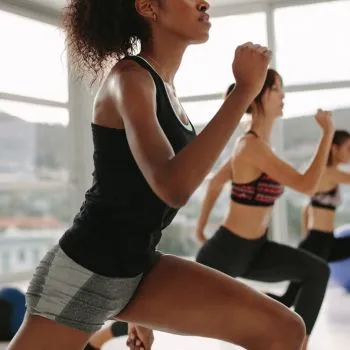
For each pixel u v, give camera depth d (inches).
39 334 50.3
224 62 264.2
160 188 40.2
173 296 52.5
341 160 154.7
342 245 156.6
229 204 107.5
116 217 49.3
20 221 272.5
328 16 251.1
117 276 49.6
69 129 277.1
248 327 50.9
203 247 109.3
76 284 49.5
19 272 251.9
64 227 278.5
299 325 50.5
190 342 146.8
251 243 104.7
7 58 249.4
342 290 212.7
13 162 265.1
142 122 42.8
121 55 55.4
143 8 51.4
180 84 269.1
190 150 40.4
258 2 260.8
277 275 106.1
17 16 251.3
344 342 144.6
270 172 99.6
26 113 259.1
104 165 49.2
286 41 257.9
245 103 43.8
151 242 51.9
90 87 63.0
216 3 263.3
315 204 157.2
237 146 104.6
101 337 84.7
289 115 253.6
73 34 56.0
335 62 249.0
